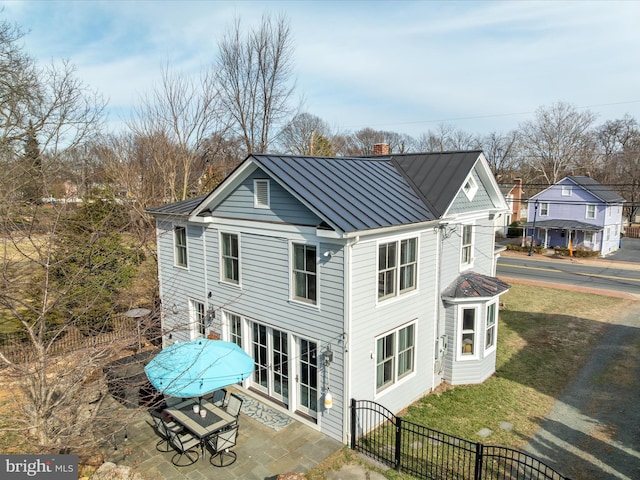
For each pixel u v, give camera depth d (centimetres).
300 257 1056
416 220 1102
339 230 905
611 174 6138
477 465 837
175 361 934
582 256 3775
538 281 2853
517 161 7038
